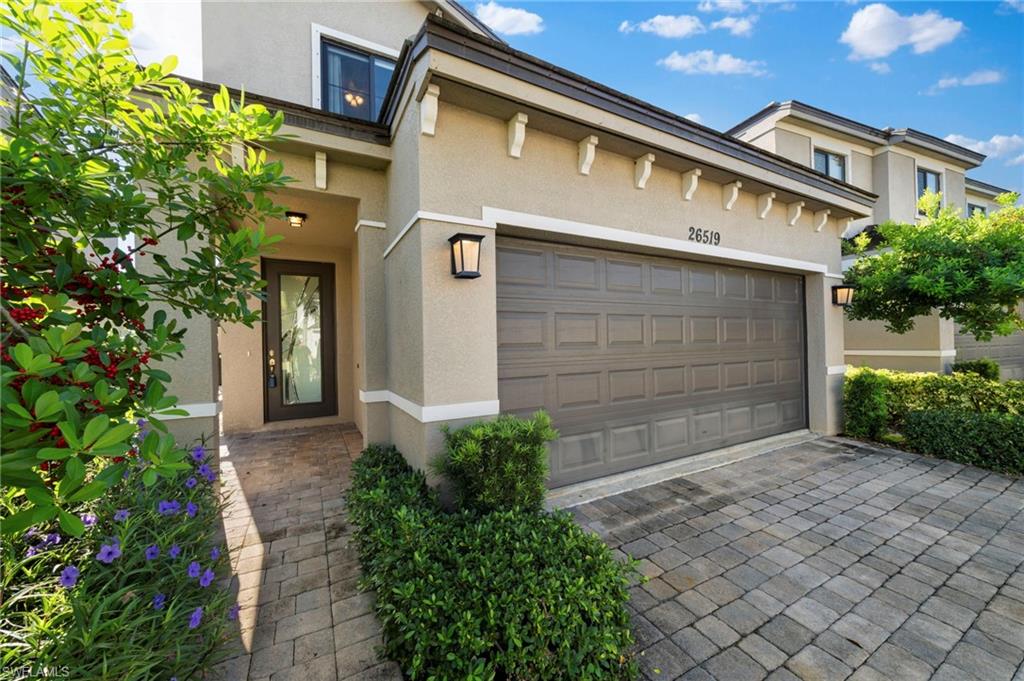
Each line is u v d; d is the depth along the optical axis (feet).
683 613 8.07
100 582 6.27
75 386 4.36
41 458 3.43
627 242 14.01
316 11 18.75
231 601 7.47
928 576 9.23
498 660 5.94
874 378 20.10
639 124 12.84
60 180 4.77
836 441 19.75
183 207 6.37
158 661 5.31
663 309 16.25
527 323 13.16
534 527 8.61
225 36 17.30
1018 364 37.52
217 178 6.50
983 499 13.32
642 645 7.25
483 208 11.39
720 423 17.90
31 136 5.39
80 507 7.32
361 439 20.29
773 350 19.90
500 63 10.27
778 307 20.17
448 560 7.53
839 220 21.18
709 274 17.70
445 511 10.37
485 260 11.41
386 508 9.36
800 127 29.68
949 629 7.61
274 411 22.75
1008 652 7.06
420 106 10.41
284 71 18.07
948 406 19.11
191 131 6.23
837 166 31.76
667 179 15.08
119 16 5.57
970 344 33.42
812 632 7.56
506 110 11.23
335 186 13.88
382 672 6.66
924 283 17.99
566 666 5.99
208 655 6.31
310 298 23.45
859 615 8.00
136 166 5.70
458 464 9.61
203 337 11.30
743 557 10.01
